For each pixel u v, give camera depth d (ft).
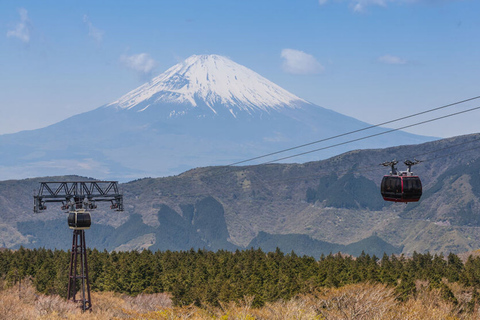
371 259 423.64
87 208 211.20
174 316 88.99
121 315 144.97
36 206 203.82
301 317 68.80
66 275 277.03
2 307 124.57
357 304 69.87
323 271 264.11
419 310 73.10
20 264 311.06
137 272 314.35
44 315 122.21
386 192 139.33
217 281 265.13
